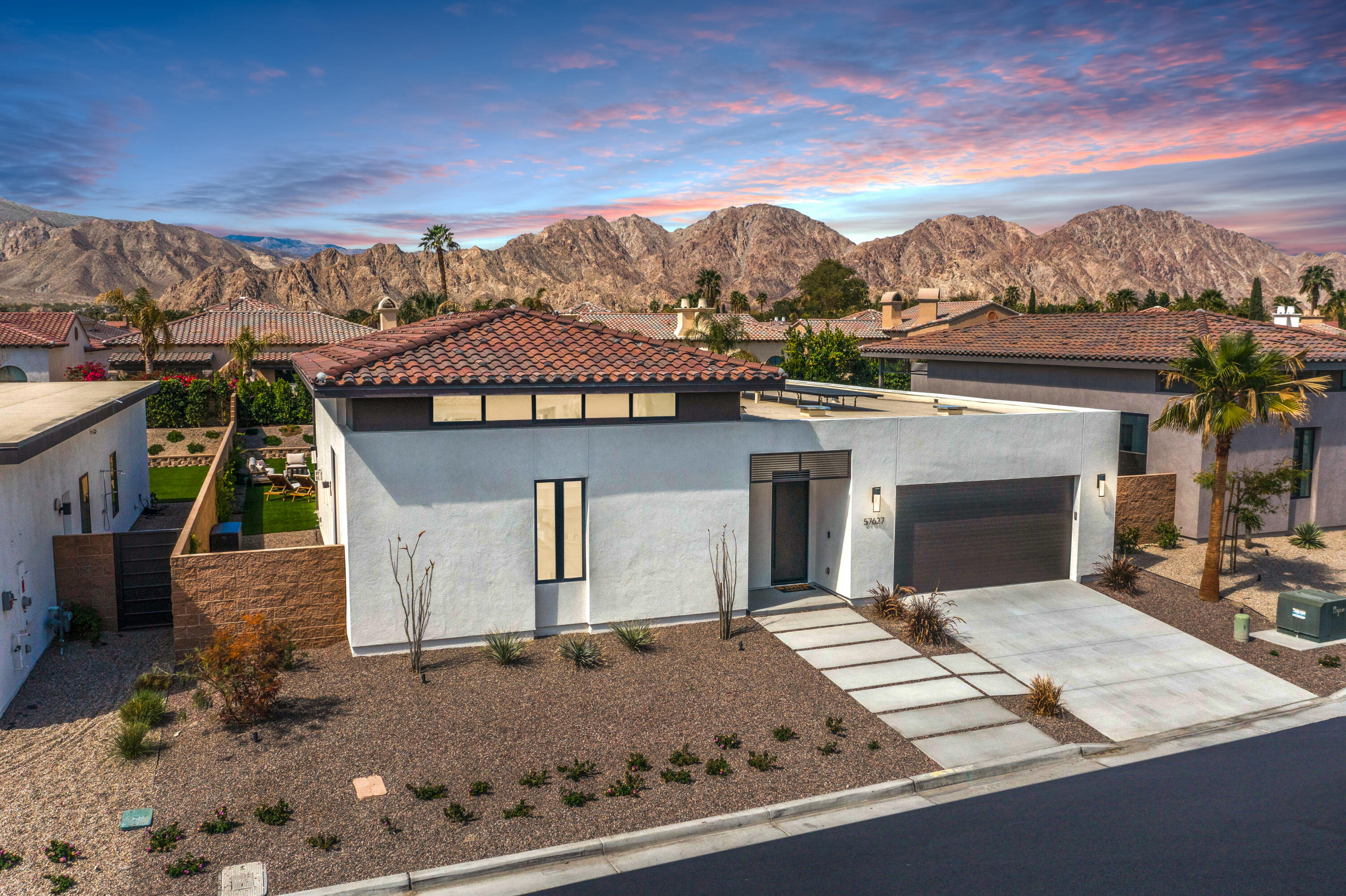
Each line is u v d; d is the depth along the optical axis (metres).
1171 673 15.19
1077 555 19.80
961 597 18.62
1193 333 25.69
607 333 17.17
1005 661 15.44
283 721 12.39
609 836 9.75
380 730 12.18
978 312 65.50
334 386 13.43
